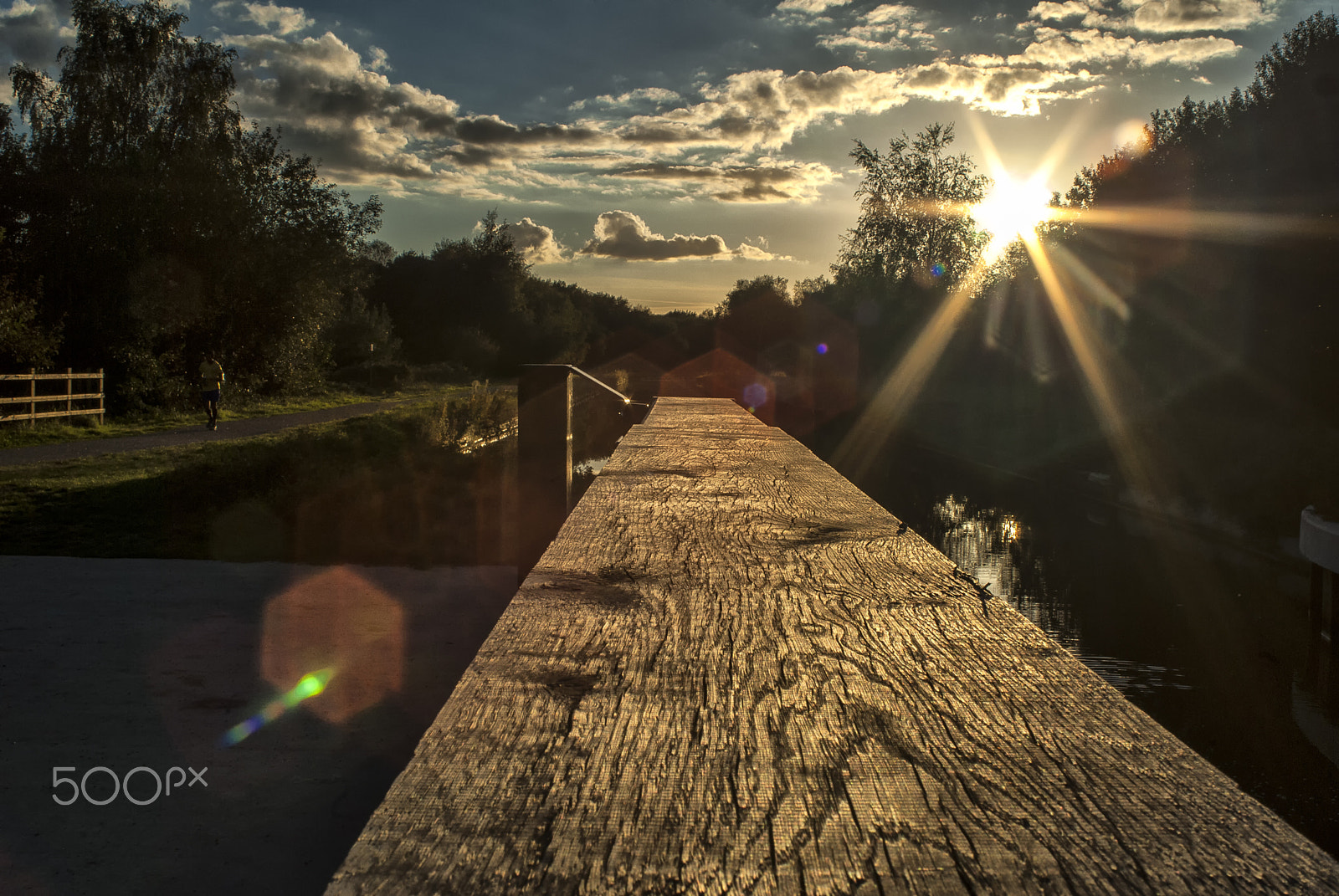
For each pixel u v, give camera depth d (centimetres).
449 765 79
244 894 254
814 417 3095
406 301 7444
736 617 127
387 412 1705
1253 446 1317
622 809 72
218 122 2859
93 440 1614
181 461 1237
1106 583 871
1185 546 1074
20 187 2402
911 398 3195
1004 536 1133
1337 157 1474
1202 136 1859
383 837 67
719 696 96
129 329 2367
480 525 748
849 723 90
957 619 126
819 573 154
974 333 3091
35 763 331
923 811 72
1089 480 1568
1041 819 70
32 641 465
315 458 915
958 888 61
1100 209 2117
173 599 547
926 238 3906
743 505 221
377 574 611
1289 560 976
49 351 1973
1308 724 502
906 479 1675
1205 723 509
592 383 527
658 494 241
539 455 430
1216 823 69
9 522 769
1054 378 2383
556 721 89
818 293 5878
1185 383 1748
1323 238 1449
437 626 503
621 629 121
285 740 355
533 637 117
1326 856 64
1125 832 68
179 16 2823
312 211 2925
